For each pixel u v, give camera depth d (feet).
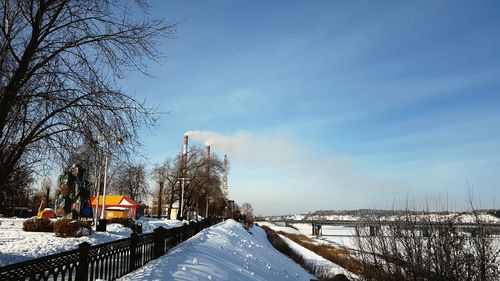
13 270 16.79
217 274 35.81
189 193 209.97
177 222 160.56
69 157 30.12
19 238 60.08
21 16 28.25
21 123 27.30
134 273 31.58
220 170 216.54
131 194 213.66
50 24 28.89
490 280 23.29
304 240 249.96
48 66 28.71
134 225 95.09
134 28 30.94
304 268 98.48
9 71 27.02
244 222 280.31
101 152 30.78
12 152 27.45
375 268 30.22
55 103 28.25
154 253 41.75
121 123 30.19
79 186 103.65
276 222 468.34
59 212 101.60
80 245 23.63
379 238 30.35
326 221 325.62
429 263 26.09
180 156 211.82
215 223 145.38
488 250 23.62
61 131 29.22
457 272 24.30
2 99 25.75
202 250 47.73
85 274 23.86
